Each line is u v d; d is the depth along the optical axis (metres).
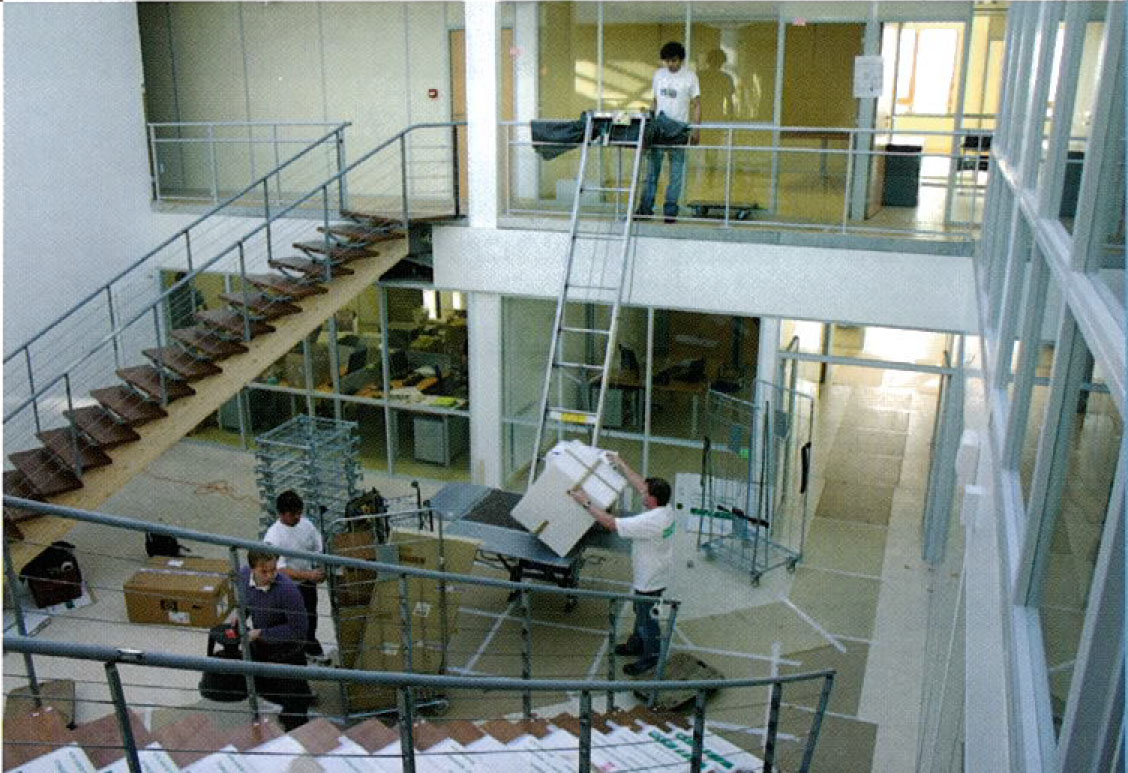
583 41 10.47
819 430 13.16
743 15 9.88
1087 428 2.43
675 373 9.85
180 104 13.11
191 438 12.59
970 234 8.56
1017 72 5.74
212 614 7.75
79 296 10.80
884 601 8.60
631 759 5.35
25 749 3.57
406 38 11.84
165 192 13.47
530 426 10.76
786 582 8.96
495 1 9.38
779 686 5.00
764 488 9.59
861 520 10.30
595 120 9.08
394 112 12.16
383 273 10.17
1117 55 2.32
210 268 11.45
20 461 7.08
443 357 10.81
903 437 12.89
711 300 9.31
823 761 6.50
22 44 9.96
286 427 9.86
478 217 9.98
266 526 9.10
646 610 7.36
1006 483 3.56
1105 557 1.73
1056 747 2.18
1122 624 1.68
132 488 10.95
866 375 15.83
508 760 4.97
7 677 6.75
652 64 10.32
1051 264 2.96
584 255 9.66
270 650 5.93
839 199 9.71
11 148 9.91
